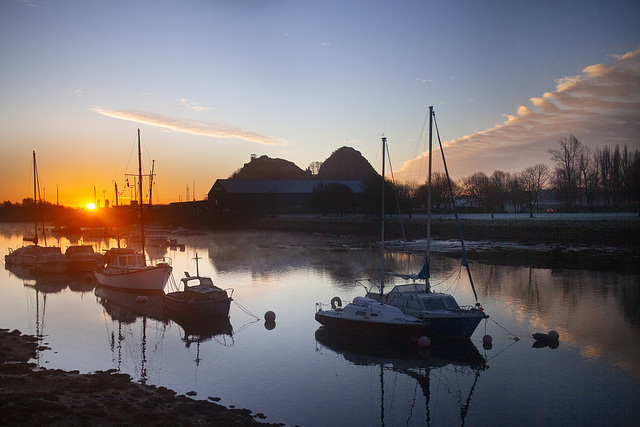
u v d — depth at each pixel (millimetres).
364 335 29703
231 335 31156
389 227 113125
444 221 103250
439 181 145500
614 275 48969
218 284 48156
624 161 111750
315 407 20750
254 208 182125
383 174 35844
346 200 150000
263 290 45062
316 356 27188
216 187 187625
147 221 171875
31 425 16016
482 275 50438
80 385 20828
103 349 28219
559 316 33875
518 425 19250
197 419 18125
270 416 19750
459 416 20062
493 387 22812
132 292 44781
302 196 185000
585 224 78750
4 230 160750
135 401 19438
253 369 25125
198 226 157625
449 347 28375
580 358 26078
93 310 38312
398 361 26406
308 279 50750
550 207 161125
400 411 20484
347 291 44438
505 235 85500
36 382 20953
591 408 20484
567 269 53000
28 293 45625
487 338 28297
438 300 30375
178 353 27625
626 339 28891
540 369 24766
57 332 31812
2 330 31844
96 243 105875
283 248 84562
